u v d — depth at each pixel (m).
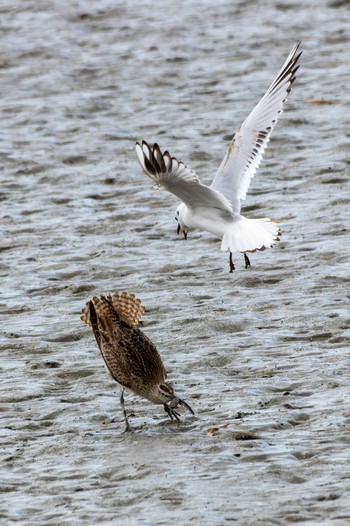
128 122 26.97
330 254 17.69
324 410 11.74
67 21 37.00
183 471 10.39
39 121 27.36
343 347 13.79
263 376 12.98
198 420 11.82
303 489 9.78
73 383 13.30
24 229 20.34
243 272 17.27
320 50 32.28
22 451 11.24
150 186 22.42
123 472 10.53
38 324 15.52
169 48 33.56
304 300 15.70
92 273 17.78
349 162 22.70
